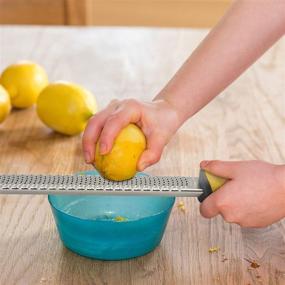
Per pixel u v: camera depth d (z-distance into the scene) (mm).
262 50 915
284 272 808
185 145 1075
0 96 1090
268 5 894
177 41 1473
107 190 793
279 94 1248
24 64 1176
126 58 1378
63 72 1301
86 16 1958
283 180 793
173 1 2068
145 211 896
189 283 789
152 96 1216
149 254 838
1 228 875
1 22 1960
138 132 834
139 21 2094
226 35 904
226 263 822
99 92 1225
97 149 828
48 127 1119
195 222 898
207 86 902
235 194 798
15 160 1027
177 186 811
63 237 841
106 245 818
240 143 1085
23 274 797
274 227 888
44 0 1931
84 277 796
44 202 932
